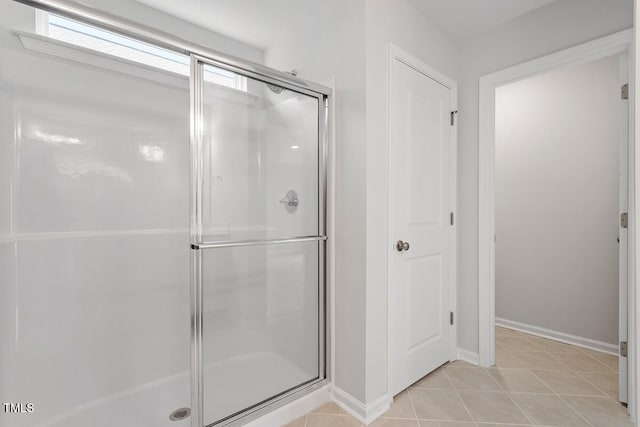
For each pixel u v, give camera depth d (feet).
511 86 9.72
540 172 9.09
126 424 5.19
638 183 2.01
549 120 8.96
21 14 4.95
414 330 6.37
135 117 5.93
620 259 5.71
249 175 5.19
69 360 5.26
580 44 5.83
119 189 5.78
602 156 8.04
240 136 5.05
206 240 4.73
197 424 4.68
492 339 7.13
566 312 8.57
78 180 5.37
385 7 5.63
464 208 7.55
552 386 6.30
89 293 5.47
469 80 7.43
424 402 5.77
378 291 5.54
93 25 3.56
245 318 5.77
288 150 5.57
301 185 5.75
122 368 5.79
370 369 5.35
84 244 5.43
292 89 5.51
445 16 6.58
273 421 5.13
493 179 7.12
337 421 5.28
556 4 6.12
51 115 5.11
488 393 6.06
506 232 9.79
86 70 5.41
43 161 5.05
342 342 5.73
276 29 7.15
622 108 5.60
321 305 5.88
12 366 4.79
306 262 5.94
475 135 7.33
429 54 6.68
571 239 8.50
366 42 5.28
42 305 5.04
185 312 6.55
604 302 7.94
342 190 5.77
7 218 4.76
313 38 6.40
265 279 5.98
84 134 5.41
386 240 5.72
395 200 5.88
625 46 5.38
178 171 6.45
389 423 5.19
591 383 6.42
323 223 5.89
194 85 4.41
